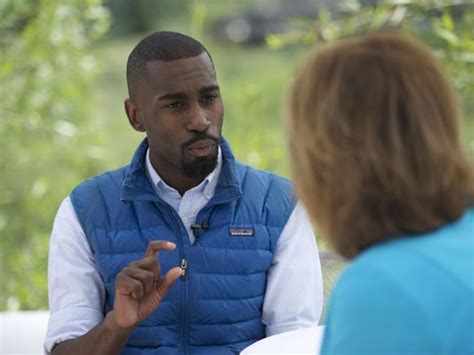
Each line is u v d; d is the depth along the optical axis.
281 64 15.21
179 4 19.02
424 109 2.16
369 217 2.19
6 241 7.75
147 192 3.76
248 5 20.09
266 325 3.88
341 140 2.17
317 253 3.96
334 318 2.16
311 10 18.19
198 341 3.72
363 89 2.17
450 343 2.05
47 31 7.61
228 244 3.77
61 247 3.84
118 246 3.76
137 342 3.70
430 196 2.17
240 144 7.07
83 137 8.09
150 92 3.73
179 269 3.24
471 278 2.11
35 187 7.64
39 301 6.95
